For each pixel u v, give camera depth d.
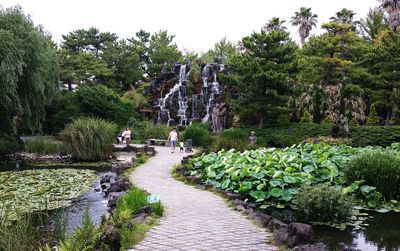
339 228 8.04
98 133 20.66
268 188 10.38
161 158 19.03
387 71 30.45
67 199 11.09
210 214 8.07
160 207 8.01
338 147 16.80
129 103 38.53
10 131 24.09
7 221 7.03
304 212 8.55
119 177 13.03
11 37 21.61
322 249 5.56
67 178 14.82
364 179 10.52
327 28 36.84
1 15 23.06
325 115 31.98
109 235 5.75
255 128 30.25
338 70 35.47
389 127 26.78
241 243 6.05
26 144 23.89
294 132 28.53
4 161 20.48
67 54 49.22
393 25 37.31
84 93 36.41
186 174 13.44
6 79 20.88
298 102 32.28
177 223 7.30
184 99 37.69
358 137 26.53
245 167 11.27
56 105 35.81
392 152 12.84
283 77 28.41
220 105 33.91
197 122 34.25
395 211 9.49
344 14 42.72
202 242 6.10
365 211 9.55
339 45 35.38
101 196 11.55
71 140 20.38
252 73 29.66
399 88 30.19
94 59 50.88
